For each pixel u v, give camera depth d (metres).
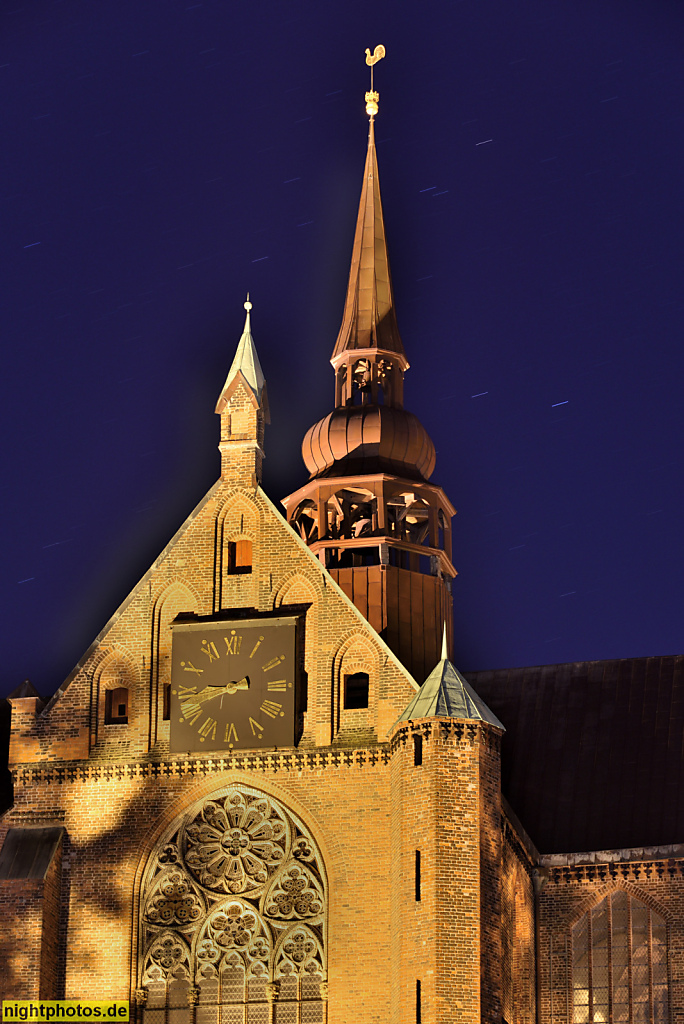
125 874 79.75
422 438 95.00
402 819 75.50
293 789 79.44
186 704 81.06
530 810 86.38
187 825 80.00
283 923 78.19
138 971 78.62
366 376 97.50
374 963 76.81
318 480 92.62
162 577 83.38
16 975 77.25
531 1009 81.62
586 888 83.00
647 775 86.38
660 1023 80.88
